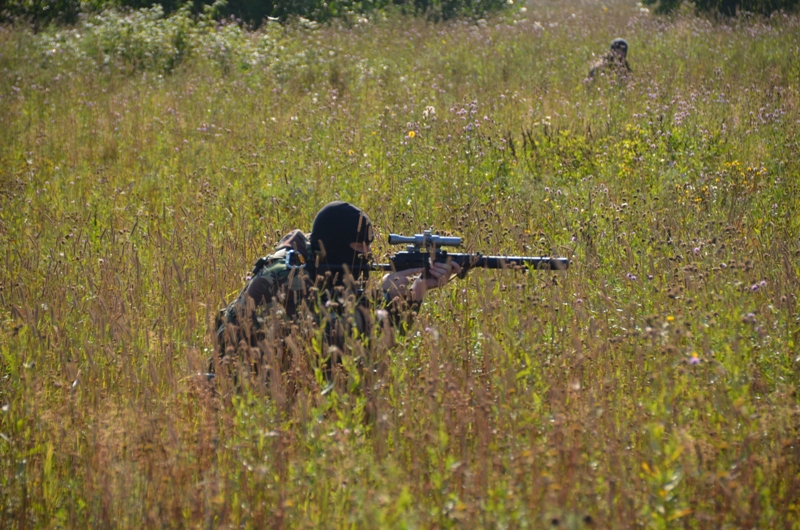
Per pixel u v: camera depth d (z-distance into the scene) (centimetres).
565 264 1593
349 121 3969
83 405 1507
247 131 4119
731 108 3750
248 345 1440
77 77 5450
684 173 2855
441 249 1532
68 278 2153
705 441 1180
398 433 1294
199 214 2786
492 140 3384
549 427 1248
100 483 1234
